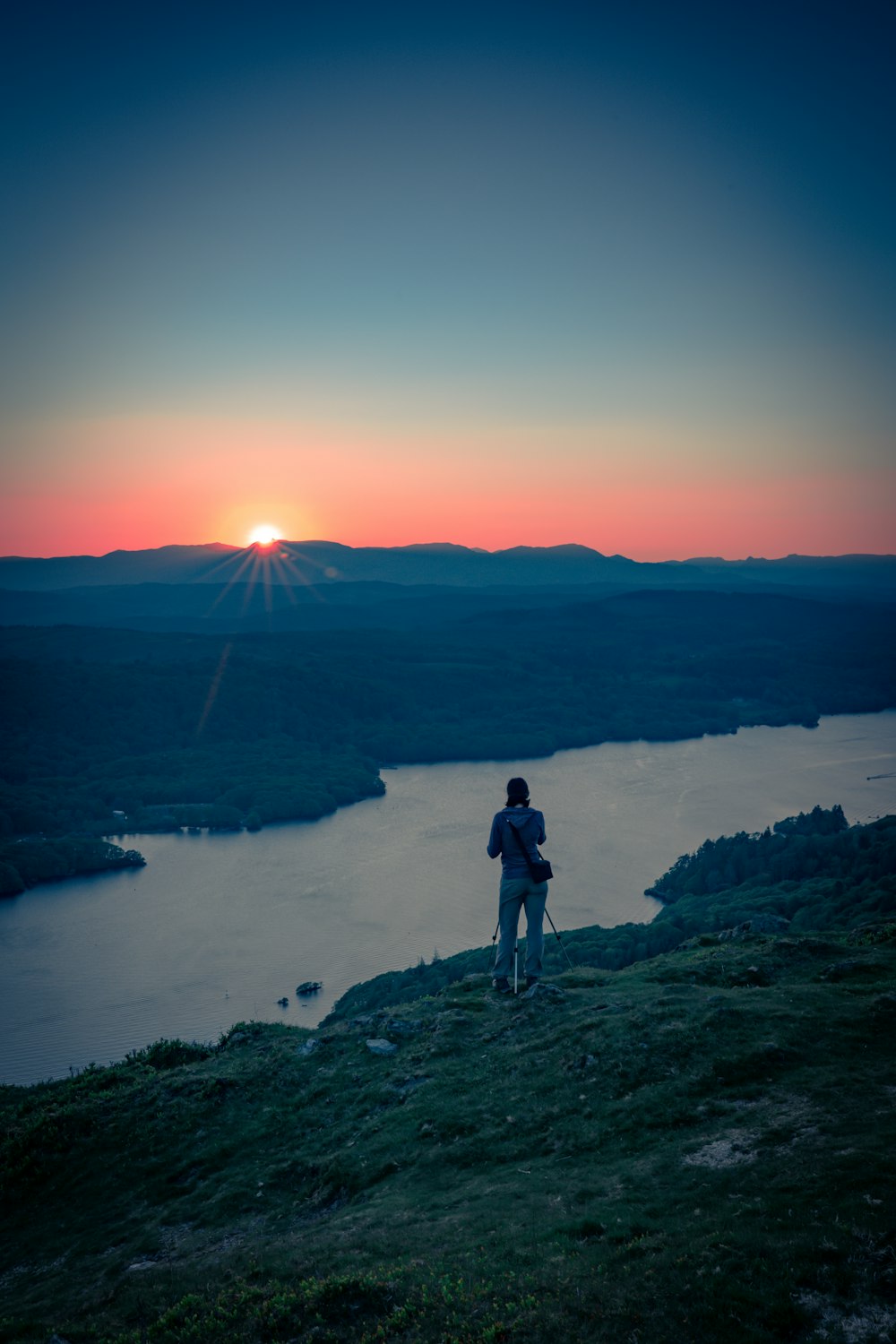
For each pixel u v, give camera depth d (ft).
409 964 536.42
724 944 78.89
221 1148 54.90
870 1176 32.83
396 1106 54.08
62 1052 431.84
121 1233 48.83
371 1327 30.83
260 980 520.42
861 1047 46.93
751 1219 31.78
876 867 478.18
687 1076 47.06
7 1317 41.39
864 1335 24.86
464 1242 36.35
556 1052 54.24
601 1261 31.71
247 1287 36.40
